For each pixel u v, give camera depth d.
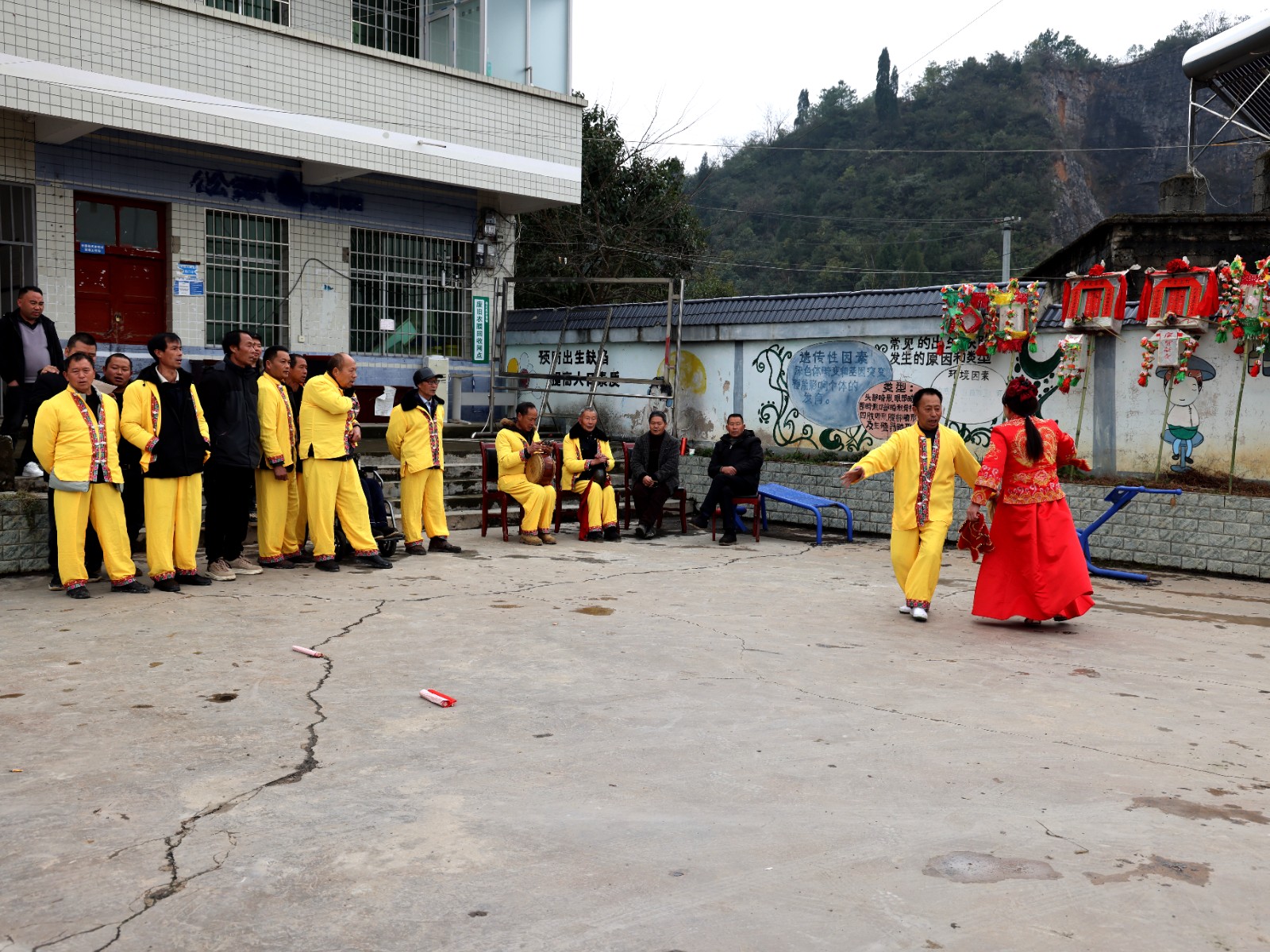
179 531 7.82
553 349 15.49
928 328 12.05
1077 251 15.25
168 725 4.63
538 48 14.98
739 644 6.48
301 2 13.54
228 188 12.73
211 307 12.72
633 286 22.47
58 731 4.53
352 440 8.80
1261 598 8.76
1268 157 15.55
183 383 7.72
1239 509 9.68
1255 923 2.98
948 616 7.64
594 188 22.47
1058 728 4.87
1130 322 10.66
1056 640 6.88
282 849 3.39
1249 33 14.15
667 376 13.79
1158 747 4.62
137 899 3.04
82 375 7.24
